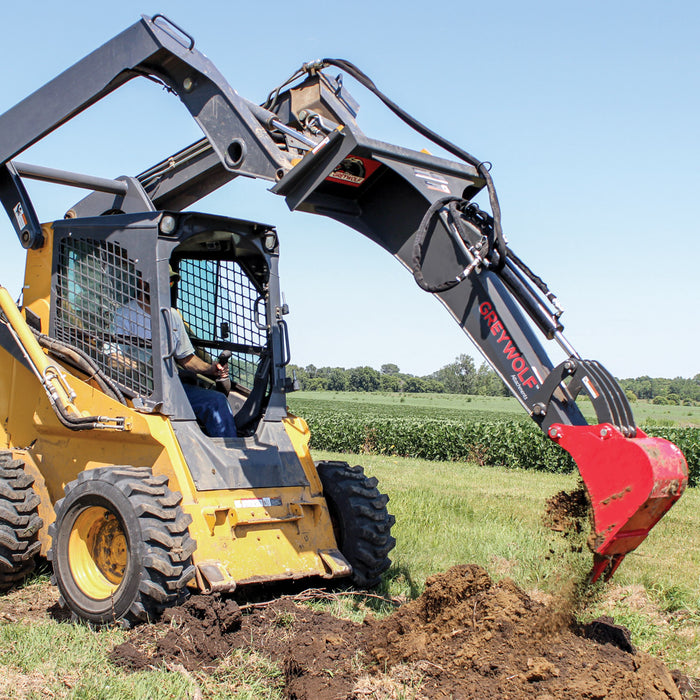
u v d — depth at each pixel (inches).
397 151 171.2
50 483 215.5
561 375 154.6
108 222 207.8
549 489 538.6
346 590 211.2
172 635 158.7
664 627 199.0
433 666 145.4
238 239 214.5
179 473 183.5
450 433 868.0
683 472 138.1
